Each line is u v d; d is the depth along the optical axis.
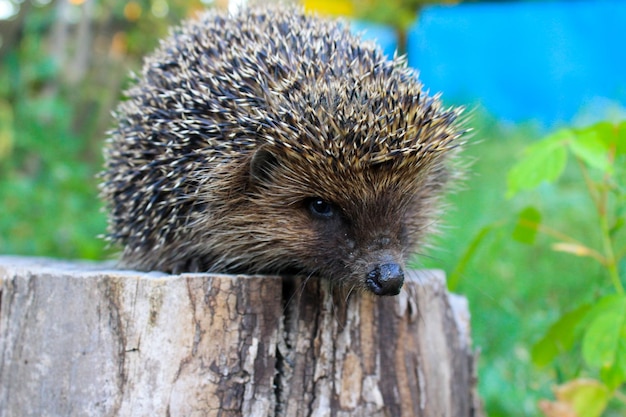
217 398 0.57
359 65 0.61
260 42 0.63
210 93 0.61
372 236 0.60
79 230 0.90
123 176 0.65
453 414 0.62
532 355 0.67
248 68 0.61
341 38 0.64
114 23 1.31
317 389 0.59
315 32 0.64
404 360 0.60
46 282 0.58
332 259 0.60
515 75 2.02
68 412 0.57
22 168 1.07
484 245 0.93
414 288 0.61
